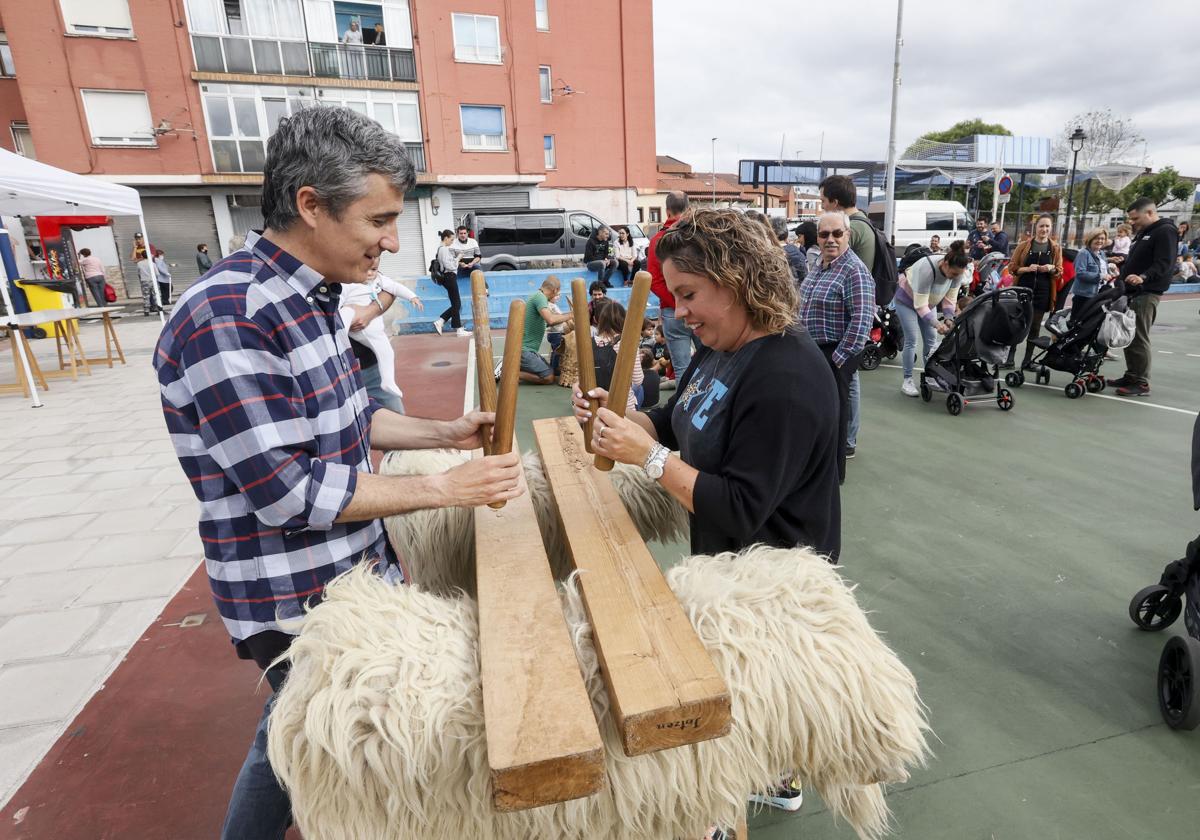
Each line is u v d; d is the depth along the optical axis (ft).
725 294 4.08
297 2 56.34
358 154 3.22
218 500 3.50
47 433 17.28
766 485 3.91
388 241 3.54
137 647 8.07
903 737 3.35
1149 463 13.91
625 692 2.71
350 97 59.62
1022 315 16.88
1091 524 11.09
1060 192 93.45
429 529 5.39
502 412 3.81
